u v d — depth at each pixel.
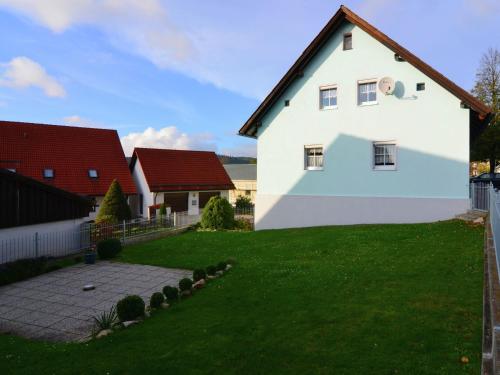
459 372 4.53
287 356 5.50
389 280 8.28
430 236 12.23
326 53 18.80
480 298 6.64
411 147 16.94
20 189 14.31
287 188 19.92
